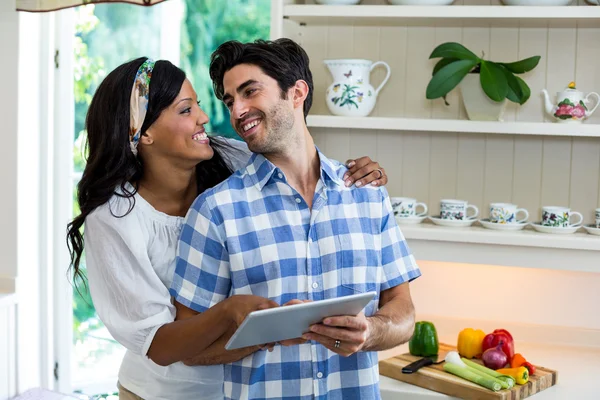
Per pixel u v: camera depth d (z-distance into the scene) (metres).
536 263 2.31
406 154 2.60
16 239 2.82
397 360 2.22
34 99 2.86
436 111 2.55
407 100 2.58
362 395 1.57
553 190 2.50
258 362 1.52
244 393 1.52
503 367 2.18
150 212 1.73
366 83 2.45
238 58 1.52
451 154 2.56
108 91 1.71
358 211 1.60
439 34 2.54
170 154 1.71
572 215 2.47
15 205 2.81
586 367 2.30
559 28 2.45
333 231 1.55
